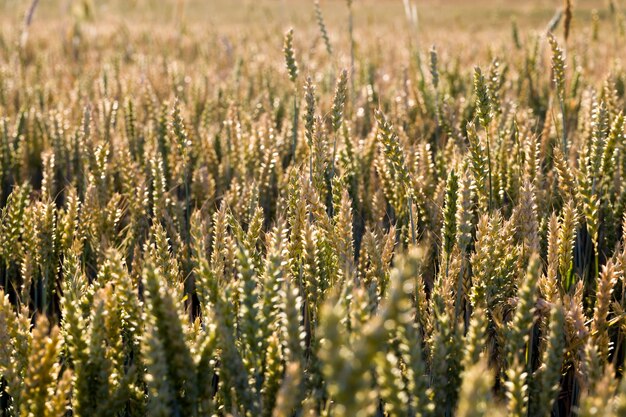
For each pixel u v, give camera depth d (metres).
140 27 15.38
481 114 2.92
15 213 3.10
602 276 2.31
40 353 1.70
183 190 4.41
